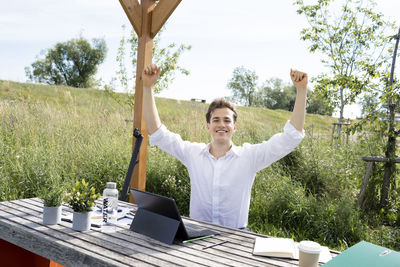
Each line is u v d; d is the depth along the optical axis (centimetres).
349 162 586
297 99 221
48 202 185
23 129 641
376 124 538
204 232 185
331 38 839
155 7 390
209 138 721
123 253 152
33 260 212
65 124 711
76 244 160
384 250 146
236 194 241
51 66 5362
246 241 178
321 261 154
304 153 627
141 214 187
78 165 559
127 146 621
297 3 874
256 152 241
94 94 2006
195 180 251
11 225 182
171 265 141
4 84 1612
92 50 5409
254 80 5638
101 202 237
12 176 486
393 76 546
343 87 603
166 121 847
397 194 509
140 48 397
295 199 468
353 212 450
